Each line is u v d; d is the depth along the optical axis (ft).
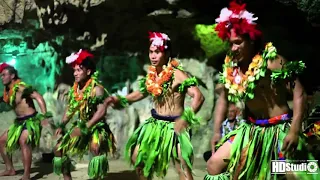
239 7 8.21
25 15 17.83
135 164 10.69
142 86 11.53
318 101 14.24
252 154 8.32
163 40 10.78
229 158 8.48
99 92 12.61
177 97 10.73
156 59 10.78
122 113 19.66
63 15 17.31
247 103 8.60
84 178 14.90
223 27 8.31
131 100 11.78
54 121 19.40
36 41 19.48
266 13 19.52
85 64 12.90
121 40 19.47
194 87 10.40
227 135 8.84
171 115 10.75
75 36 18.34
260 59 8.05
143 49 20.04
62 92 20.02
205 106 19.79
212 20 19.07
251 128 8.59
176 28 19.26
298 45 20.31
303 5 18.65
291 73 7.80
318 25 19.57
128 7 17.89
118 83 20.70
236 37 8.14
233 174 8.40
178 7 18.19
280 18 19.70
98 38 18.63
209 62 20.12
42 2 17.07
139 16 18.53
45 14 17.29
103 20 18.21
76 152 12.99
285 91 8.30
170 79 10.61
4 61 20.93
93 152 12.91
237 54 8.29
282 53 20.06
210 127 19.72
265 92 8.26
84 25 18.15
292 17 19.81
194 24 19.01
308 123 12.14
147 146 10.59
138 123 20.04
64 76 20.12
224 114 9.07
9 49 20.59
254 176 8.34
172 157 10.60
